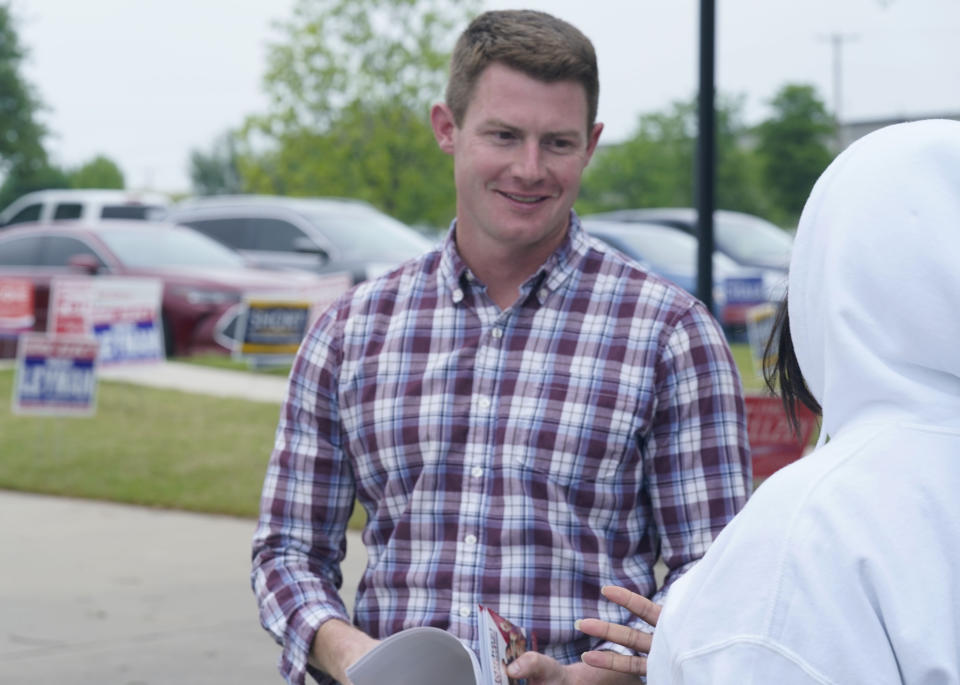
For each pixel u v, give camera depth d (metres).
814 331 1.26
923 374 1.18
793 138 55.38
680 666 1.19
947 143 1.19
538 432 2.21
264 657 5.03
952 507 1.14
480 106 2.25
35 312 15.20
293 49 35.75
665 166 55.00
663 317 2.24
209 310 14.39
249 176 38.06
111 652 5.05
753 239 18.61
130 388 12.20
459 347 2.29
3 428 10.03
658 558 2.33
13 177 58.62
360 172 35.66
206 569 6.32
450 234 2.37
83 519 7.38
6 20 56.28
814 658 1.11
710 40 6.61
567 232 2.33
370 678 1.94
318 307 13.28
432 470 2.25
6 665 4.87
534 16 2.28
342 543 2.43
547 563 2.17
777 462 5.61
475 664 1.83
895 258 1.17
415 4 35.56
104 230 15.38
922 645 1.10
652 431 2.23
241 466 8.62
